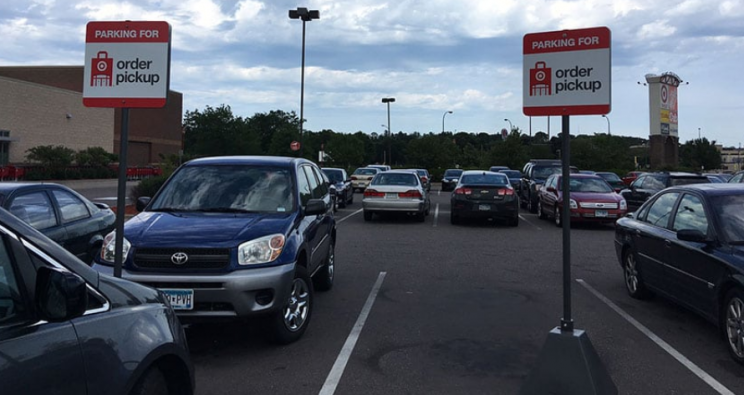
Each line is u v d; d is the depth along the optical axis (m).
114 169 39.06
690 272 5.77
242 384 4.52
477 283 8.29
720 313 5.27
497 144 56.97
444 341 5.61
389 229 14.81
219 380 4.60
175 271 4.91
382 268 9.40
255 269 5.00
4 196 6.18
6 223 2.41
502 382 4.59
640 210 7.63
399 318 6.43
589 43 4.23
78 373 2.39
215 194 6.24
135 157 58.59
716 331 5.98
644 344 5.55
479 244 12.20
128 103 4.58
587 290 7.88
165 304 3.21
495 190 15.35
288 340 5.44
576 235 13.93
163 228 5.31
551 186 17.00
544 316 6.53
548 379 4.18
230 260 4.95
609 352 5.32
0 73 56.03
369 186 16.56
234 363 4.99
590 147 49.94
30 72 55.94
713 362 5.06
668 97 62.47
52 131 40.78
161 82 4.57
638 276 7.20
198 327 6.05
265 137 87.69
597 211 14.91
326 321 6.30
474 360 5.09
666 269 6.33
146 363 2.77
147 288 3.22
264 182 6.42
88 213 7.66
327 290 7.80
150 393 2.86
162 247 4.97
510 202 15.31
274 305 5.05
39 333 2.27
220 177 6.50
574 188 16.16
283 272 5.11
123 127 4.57
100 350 2.52
